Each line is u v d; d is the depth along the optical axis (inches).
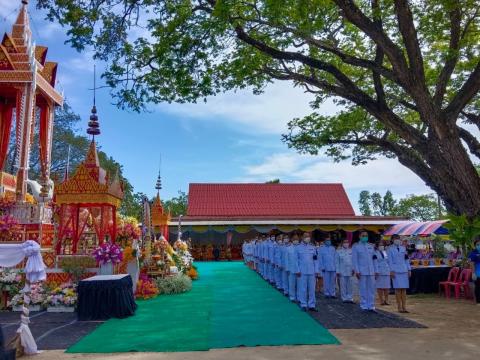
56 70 657.6
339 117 655.8
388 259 458.0
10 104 634.8
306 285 437.1
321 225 1267.2
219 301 494.3
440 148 447.5
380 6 453.7
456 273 567.8
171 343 287.0
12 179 592.7
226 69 522.0
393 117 476.4
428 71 629.0
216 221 1261.1
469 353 256.1
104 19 458.6
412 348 269.7
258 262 890.1
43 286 438.6
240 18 459.8
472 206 439.2
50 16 434.6
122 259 468.8
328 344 282.5
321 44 471.2
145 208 591.8
